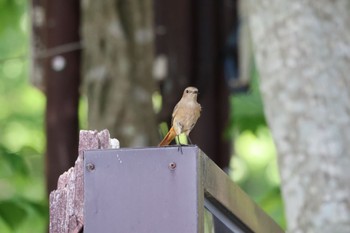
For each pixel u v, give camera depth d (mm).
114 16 14344
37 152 16000
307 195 11039
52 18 14555
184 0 15008
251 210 7457
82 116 18156
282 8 11297
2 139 20781
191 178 6035
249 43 15344
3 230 14203
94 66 14273
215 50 15273
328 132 11047
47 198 14055
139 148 6113
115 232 6078
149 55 14445
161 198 6059
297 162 11133
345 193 10945
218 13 15305
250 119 16938
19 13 17422
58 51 14477
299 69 11211
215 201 6586
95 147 6570
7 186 17000
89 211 6117
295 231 11102
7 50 20609
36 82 15047
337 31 11250
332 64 11180
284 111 11250
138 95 14234
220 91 15305
